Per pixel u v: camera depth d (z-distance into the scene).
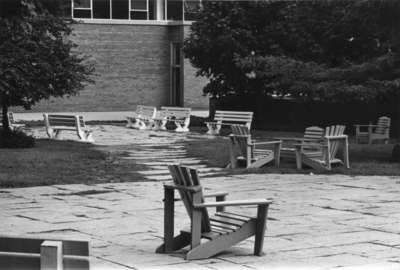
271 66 21.02
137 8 47.97
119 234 9.66
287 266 7.82
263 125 35.66
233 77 34.62
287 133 31.64
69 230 9.92
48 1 21.86
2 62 19.78
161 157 21.08
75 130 27.22
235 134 18.66
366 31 22.27
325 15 25.19
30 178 15.62
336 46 27.19
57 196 13.37
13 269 4.54
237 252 8.59
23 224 10.30
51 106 45.19
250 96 36.34
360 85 19.33
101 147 24.28
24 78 20.47
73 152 21.67
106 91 47.06
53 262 4.30
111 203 12.52
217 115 32.62
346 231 10.05
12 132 23.33
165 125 35.41
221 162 19.50
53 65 21.33
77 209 11.80
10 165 17.80
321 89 19.56
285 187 14.90
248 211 11.81
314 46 27.84
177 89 48.56
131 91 47.94
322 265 7.90
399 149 20.19
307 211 11.81
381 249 8.87
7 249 4.58
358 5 18.88
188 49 34.75
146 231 9.90
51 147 23.25
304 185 15.23
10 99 21.61
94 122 38.91
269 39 32.78
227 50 33.28
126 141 27.16
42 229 9.93
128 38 47.56
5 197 13.20
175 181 8.35
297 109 34.94
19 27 12.12
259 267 7.75
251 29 33.72
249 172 17.52
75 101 46.00
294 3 31.39
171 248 8.47
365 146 25.48
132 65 47.84
